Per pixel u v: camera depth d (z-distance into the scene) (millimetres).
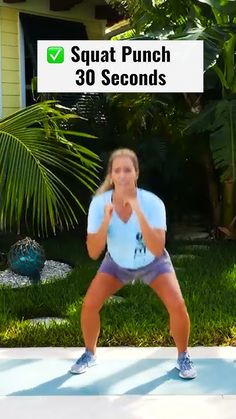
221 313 5078
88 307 3961
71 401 3641
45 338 4664
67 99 9008
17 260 6375
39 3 9281
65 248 7828
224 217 8383
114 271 3887
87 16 10117
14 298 5621
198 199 9406
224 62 7398
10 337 4676
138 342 4598
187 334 3938
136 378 3959
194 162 9016
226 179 7633
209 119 7305
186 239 8523
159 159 8453
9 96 9016
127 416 3449
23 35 9125
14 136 5016
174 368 4121
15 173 4992
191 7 7648
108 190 3752
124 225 3672
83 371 4051
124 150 3742
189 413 3479
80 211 8266
